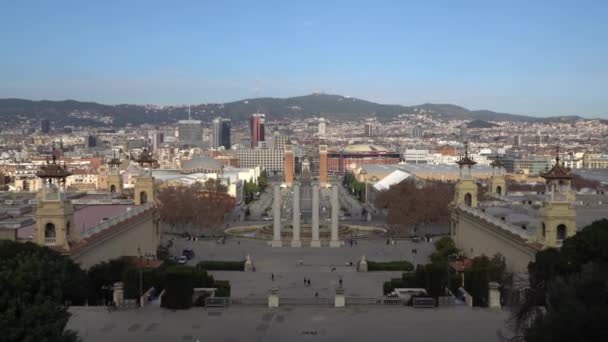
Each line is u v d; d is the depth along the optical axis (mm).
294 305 133750
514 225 174000
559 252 127188
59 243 147125
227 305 132625
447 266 145125
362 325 117562
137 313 125875
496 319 120938
